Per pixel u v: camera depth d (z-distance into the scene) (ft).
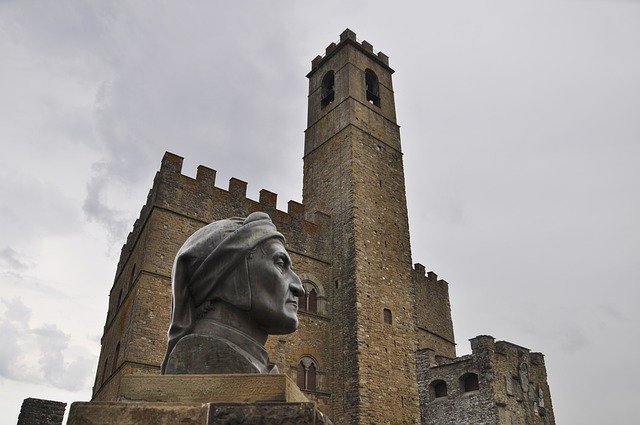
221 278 15.35
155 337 76.54
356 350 92.99
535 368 108.78
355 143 114.52
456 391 101.96
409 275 110.32
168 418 11.62
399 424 91.81
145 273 79.56
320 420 11.96
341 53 129.70
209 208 91.86
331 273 105.40
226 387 12.46
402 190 119.75
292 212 105.19
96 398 92.32
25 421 70.90
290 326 15.76
